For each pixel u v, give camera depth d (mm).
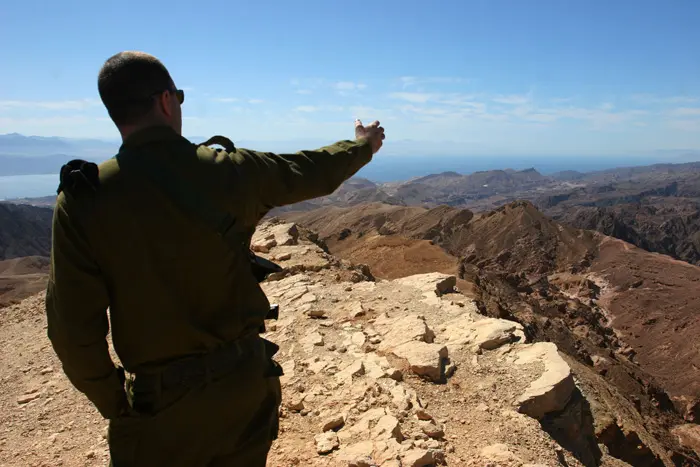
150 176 2320
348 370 7035
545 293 58938
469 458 5402
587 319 53375
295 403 6129
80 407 7227
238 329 2551
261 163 2684
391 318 9172
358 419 5832
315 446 5312
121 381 2533
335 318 9422
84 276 2250
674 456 15500
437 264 48312
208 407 2494
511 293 49031
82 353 2305
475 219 122875
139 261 2287
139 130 2434
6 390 8273
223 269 2445
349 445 5328
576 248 104125
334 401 6230
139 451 2578
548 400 6777
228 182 2508
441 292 11477
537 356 7664
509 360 7715
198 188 2400
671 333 60500
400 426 5652
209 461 2613
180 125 2650
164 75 2494
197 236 2338
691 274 86125
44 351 9719
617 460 7977
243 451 2678
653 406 26422
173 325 2391
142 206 2277
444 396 6742
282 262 13820
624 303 75250
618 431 11492
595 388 15727
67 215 2230
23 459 5961
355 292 11016
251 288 2600
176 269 2340
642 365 53875
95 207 2230
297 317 9336
